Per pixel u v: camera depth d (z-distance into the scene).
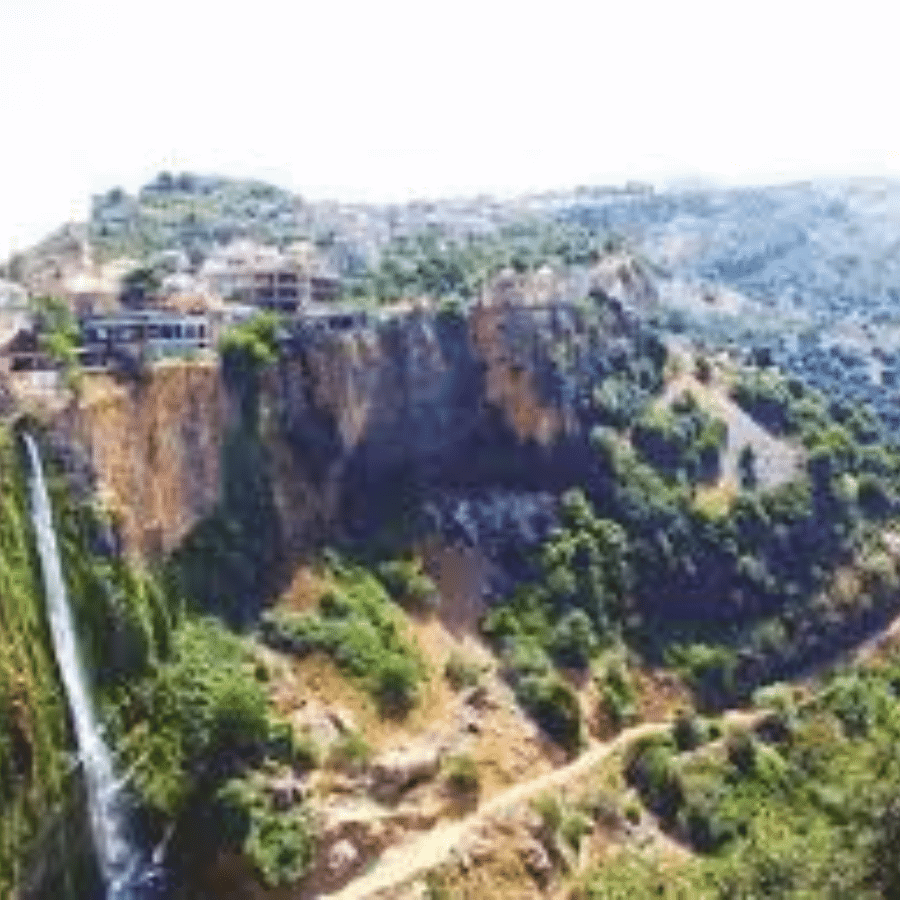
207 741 196.62
